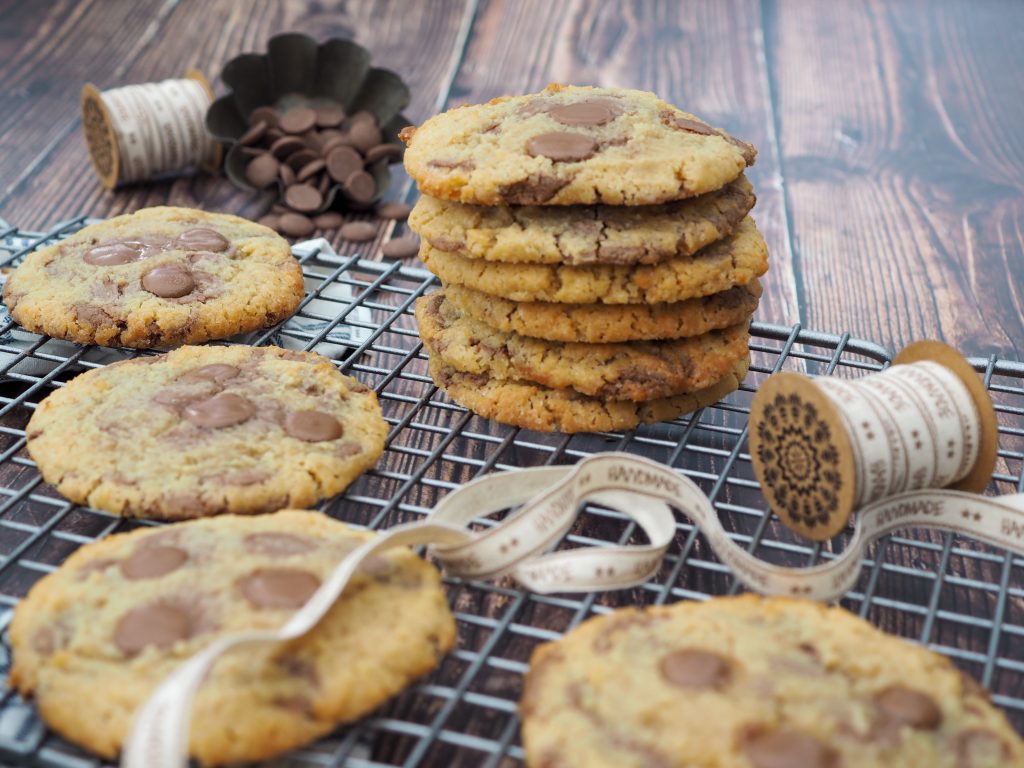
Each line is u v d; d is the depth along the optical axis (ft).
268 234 1.74
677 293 1.41
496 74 2.54
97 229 1.72
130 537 1.27
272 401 1.44
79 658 1.16
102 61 2.54
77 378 1.48
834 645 1.17
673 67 2.59
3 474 1.47
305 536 1.27
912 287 1.94
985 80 2.56
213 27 2.69
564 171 1.39
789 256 2.01
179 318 1.56
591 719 1.12
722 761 1.08
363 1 2.85
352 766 1.12
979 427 1.32
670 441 1.54
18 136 2.28
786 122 2.40
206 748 1.10
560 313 1.44
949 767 1.09
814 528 1.32
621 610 1.22
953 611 1.34
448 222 1.45
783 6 2.89
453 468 1.50
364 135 2.16
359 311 1.73
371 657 1.16
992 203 2.17
